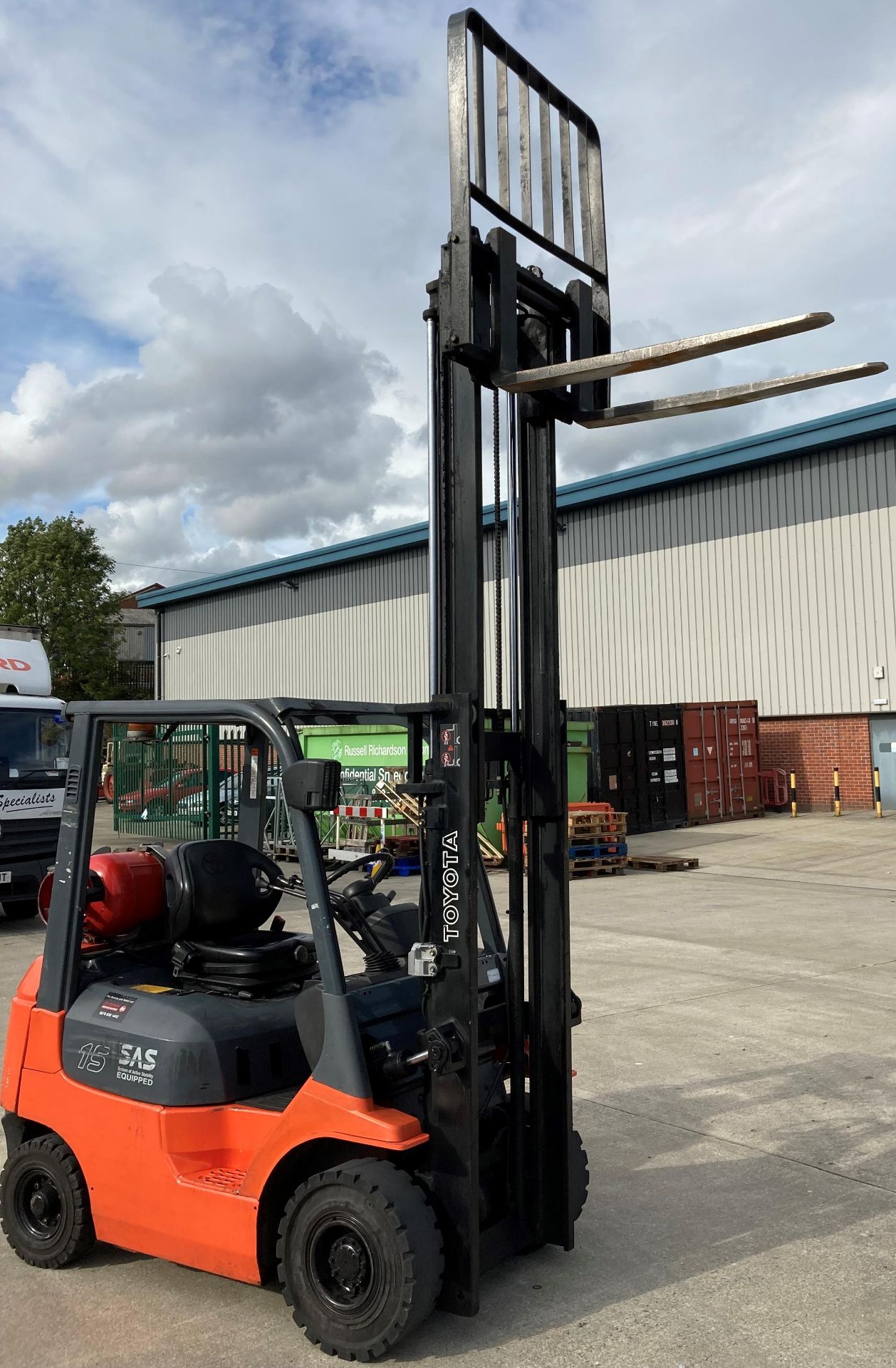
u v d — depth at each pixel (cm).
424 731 427
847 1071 647
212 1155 384
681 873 1591
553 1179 409
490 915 433
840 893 1357
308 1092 351
